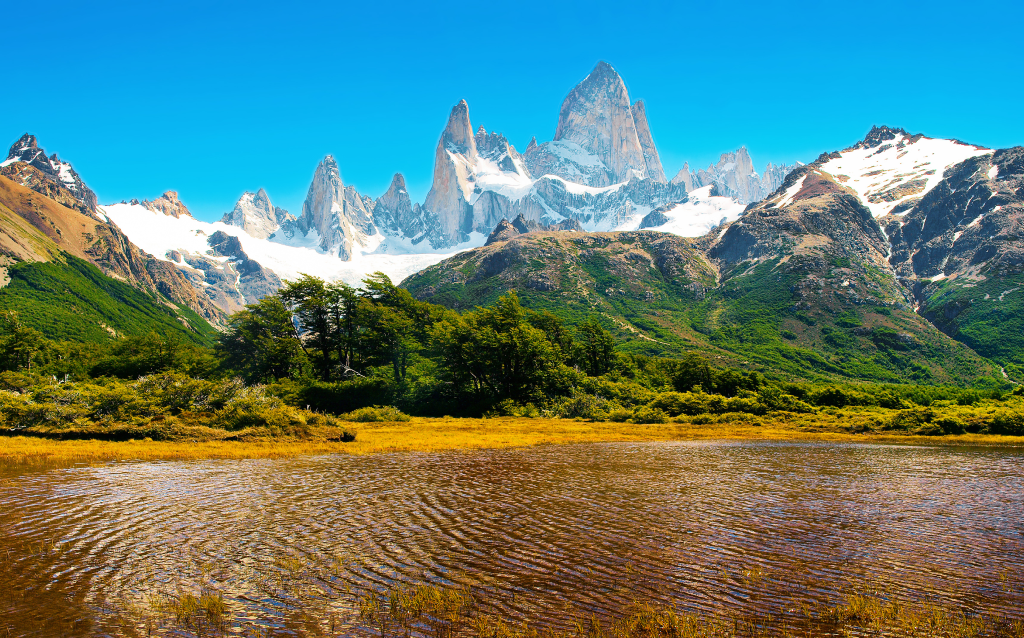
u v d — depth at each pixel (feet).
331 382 288.71
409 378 316.81
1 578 56.80
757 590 55.11
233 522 76.18
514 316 320.50
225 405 170.09
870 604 51.06
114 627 47.01
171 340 360.07
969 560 63.52
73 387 212.64
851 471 119.85
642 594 53.98
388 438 172.96
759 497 92.79
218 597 52.85
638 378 358.43
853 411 255.50
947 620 48.98
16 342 344.08
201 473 110.93
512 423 226.58
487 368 289.94
